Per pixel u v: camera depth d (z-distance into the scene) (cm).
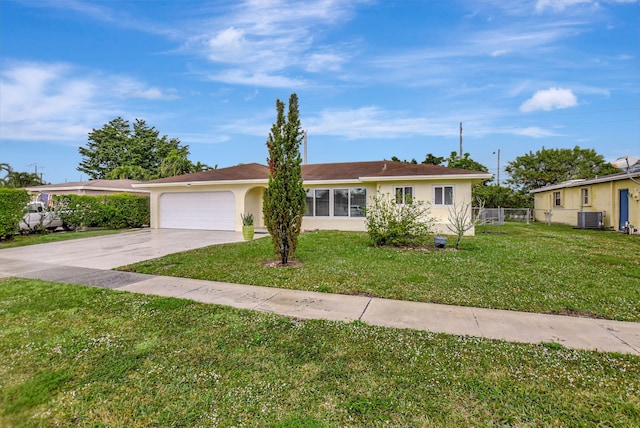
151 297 546
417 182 1467
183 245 1145
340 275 684
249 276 687
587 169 3092
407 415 255
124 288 606
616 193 1673
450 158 2828
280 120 781
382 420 249
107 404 272
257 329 416
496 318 451
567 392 281
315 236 1328
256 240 1257
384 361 335
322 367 325
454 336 392
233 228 1636
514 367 321
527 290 573
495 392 282
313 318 454
